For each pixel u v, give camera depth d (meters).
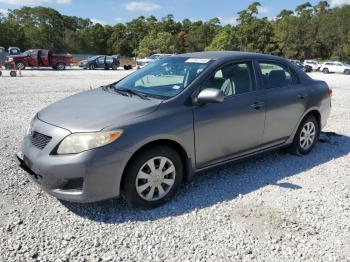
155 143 3.88
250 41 93.56
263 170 5.16
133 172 3.72
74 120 3.73
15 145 5.97
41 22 105.69
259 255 3.20
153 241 3.36
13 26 87.94
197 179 4.77
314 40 88.38
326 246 3.36
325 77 33.12
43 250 3.17
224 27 101.62
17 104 10.15
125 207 3.96
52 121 3.83
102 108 3.95
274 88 5.13
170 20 116.94
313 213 3.95
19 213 3.77
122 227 3.58
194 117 4.10
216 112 4.30
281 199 4.27
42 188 3.72
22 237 3.35
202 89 4.28
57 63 32.72
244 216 3.84
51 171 3.53
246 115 4.64
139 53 86.19
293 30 88.69
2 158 5.31
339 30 85.81
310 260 3.15
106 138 3.53
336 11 92.62
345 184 4.78
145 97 4.22
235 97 4.59
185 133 4.02
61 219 3.68
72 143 3.52
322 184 4.75
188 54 5.20
